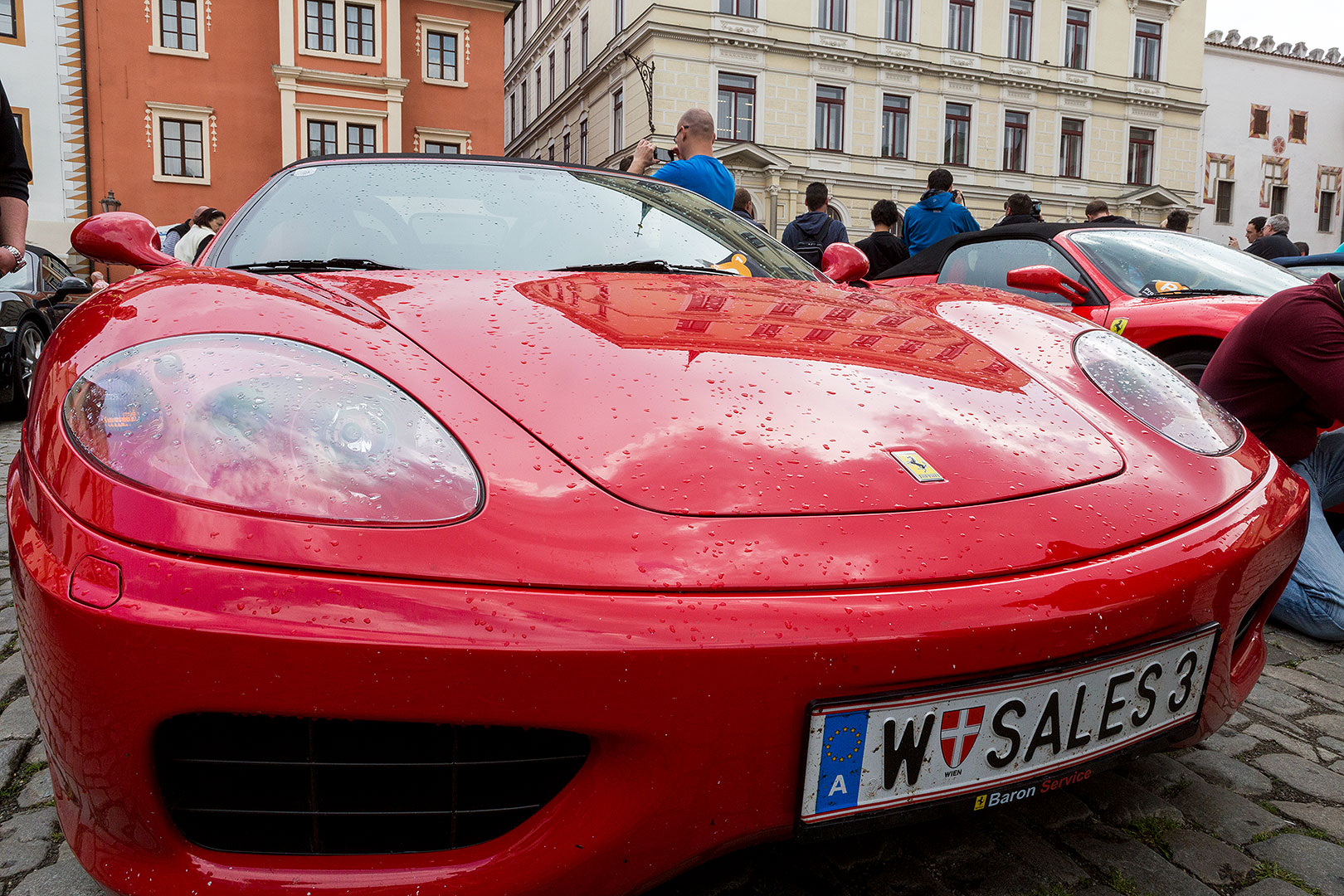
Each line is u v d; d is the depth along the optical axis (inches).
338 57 755.4
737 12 831.7
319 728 32.4
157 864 32.8
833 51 850.8
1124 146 1004.6
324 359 39.2
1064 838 49.4
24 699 64.1
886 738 33.1
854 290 68.8
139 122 720.3
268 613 29.8
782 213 855.1
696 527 33.9
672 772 31.4
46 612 31.8
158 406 35.6
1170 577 37.6
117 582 30.9
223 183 744.3
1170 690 39.8
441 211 69.1
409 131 800.3
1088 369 53.7
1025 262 156.9
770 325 52.2
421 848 33.6
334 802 33.1
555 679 30.1
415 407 37.4
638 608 31.0
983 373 50.5
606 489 34.9
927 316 61.2
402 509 32.8
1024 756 35.9
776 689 31.4
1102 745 38.1
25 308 221.8
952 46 907.4
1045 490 39.9
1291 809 54.0
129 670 30.3
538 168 79.8
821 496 36.3
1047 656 34.7
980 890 44.3
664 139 816.9
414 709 29.9
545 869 32.3
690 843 32.5
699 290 58.6
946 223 234.2
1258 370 87.3
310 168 74.3
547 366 42.1
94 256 61.2
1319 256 157.1
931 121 904.9
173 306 42.5
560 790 33.5
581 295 53.3
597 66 935.0
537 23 1177.4
